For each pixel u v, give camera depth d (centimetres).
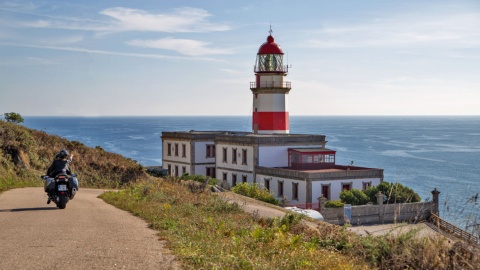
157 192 2447
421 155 15962
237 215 2045
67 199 1788
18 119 5953
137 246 1098
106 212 1778
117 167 4491
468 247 1090
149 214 1694
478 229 1076
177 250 1055
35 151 4147
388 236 1323
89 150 4812
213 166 7181
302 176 5253
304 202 5225
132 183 3647
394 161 13838
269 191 5472
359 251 1257
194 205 2214
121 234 1260
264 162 6022
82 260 940
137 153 15700
